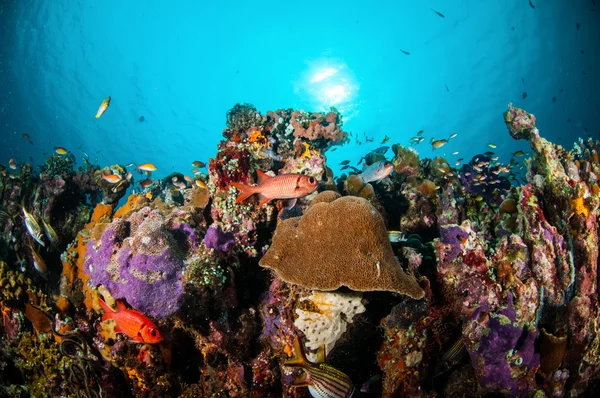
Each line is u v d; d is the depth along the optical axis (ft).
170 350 12.40
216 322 12.50
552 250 13.20
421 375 11.89
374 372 12.73
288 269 10.80
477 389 12.60
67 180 26.16
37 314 14.28
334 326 11.37
